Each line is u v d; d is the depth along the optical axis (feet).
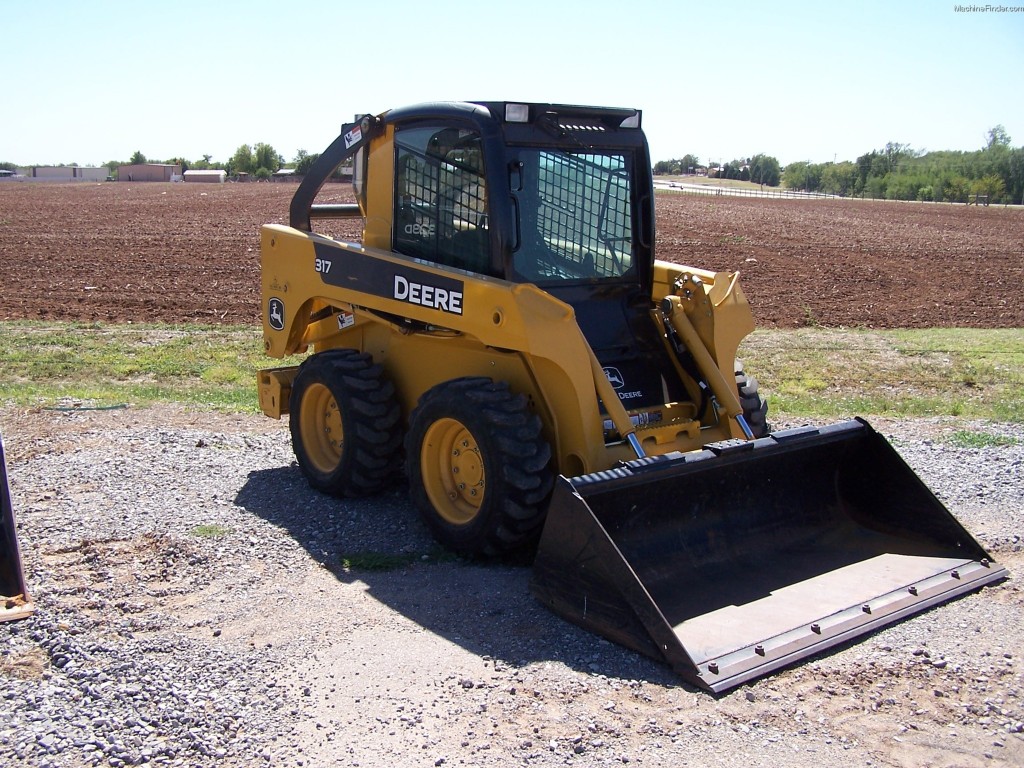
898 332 55.01
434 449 19.47
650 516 17.51
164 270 73.20
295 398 23.45
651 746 12.94
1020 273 86.28
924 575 17.84
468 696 14.12
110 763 12.23
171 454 26.30
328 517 21.66
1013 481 24.98
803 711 13.84
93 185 276.21
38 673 14.38
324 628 16.26
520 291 17.67
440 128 20.08
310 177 24.03
